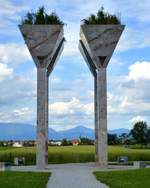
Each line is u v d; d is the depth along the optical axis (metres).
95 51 41.50
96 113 46.72
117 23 41.81
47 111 44.75
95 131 46.53
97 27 41.34
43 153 40.78
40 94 41.03
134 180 28.00
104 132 41.44
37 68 41.09
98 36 41.41
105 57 41.59
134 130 111.31
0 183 26.33
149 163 47.28
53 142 85.69
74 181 27.94
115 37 41.38
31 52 41.00
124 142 110.25
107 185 25.61
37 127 40.94
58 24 41.16
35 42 40.91
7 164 45.22
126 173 32.62
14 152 53.09
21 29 40.88
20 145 88.94
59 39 42.16
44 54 40.94
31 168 41.09
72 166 44.38
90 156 54.25
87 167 42.44
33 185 25.30
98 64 41.72
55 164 48.56
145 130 110.88
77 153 53.91
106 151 41.38
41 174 32.88
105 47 41.44
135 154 57.75
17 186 24.81
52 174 33.41
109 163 48.66
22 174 32.50
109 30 41.31
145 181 27.47
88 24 41.62
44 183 26.48
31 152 52.94
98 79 41.69
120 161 50.75
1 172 34.44
